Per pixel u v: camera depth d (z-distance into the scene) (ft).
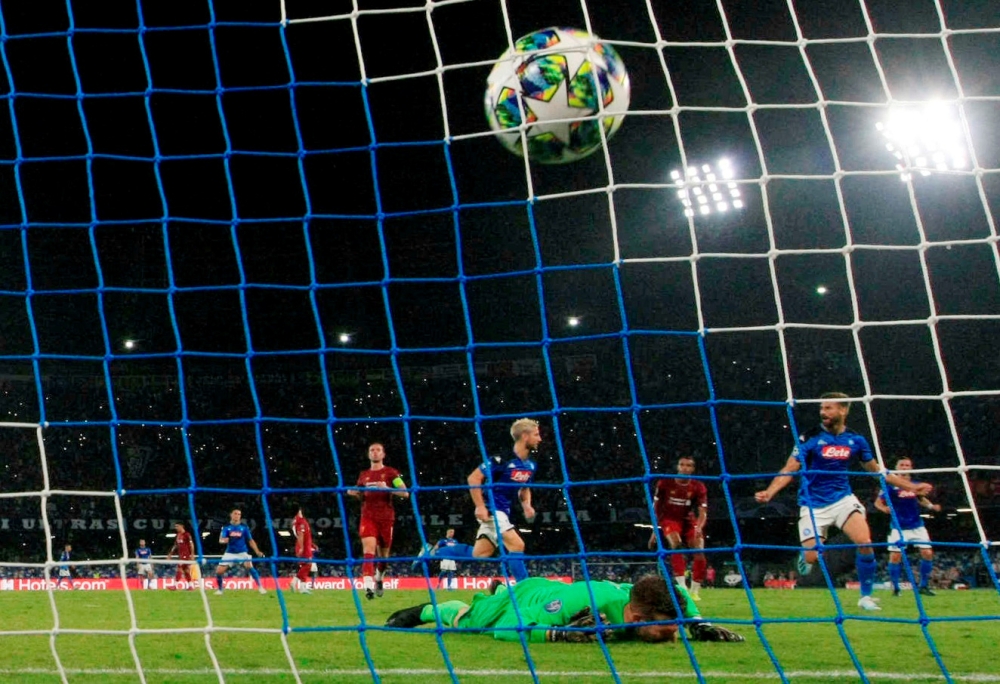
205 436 122.11
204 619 40.14
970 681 19.81
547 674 21.06
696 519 48.19
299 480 118.83
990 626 31.30
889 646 25.75
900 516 50.49
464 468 116.78
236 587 80.64
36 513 115.24
